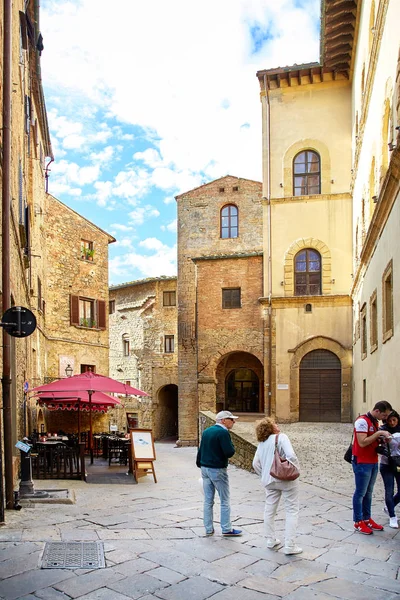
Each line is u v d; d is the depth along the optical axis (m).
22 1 15.20
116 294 45.41
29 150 19.55
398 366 12.27
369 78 18.12
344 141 27.80
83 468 13.38
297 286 27.80
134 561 6.32
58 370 27.89
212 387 29.20
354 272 25.88
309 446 17.92
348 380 26.53
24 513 8.77
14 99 12.77
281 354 27.41
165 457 22.73
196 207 33.28
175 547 6.91
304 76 28.03
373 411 7.78
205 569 6.14
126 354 44.22
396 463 7.65
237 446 15.66
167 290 42.28
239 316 29.25
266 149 28.62
